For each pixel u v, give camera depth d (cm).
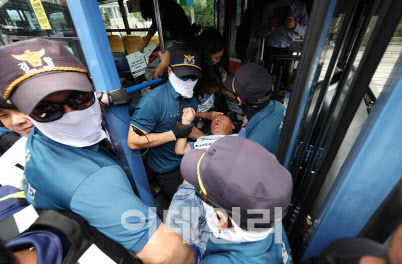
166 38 194
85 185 61
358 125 64
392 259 34
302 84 59
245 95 108
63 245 37
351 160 42
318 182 66
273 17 199
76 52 110
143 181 149
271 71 215
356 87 46
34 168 64
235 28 250
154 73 184
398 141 35
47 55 61
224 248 57
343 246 48
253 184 45
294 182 105
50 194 62
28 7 117
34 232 37
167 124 141
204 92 174
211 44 153
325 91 70
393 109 33
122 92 108
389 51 37
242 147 54
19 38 150
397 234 35
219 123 145
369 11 57
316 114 76
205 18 285
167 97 133
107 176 66
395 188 38
